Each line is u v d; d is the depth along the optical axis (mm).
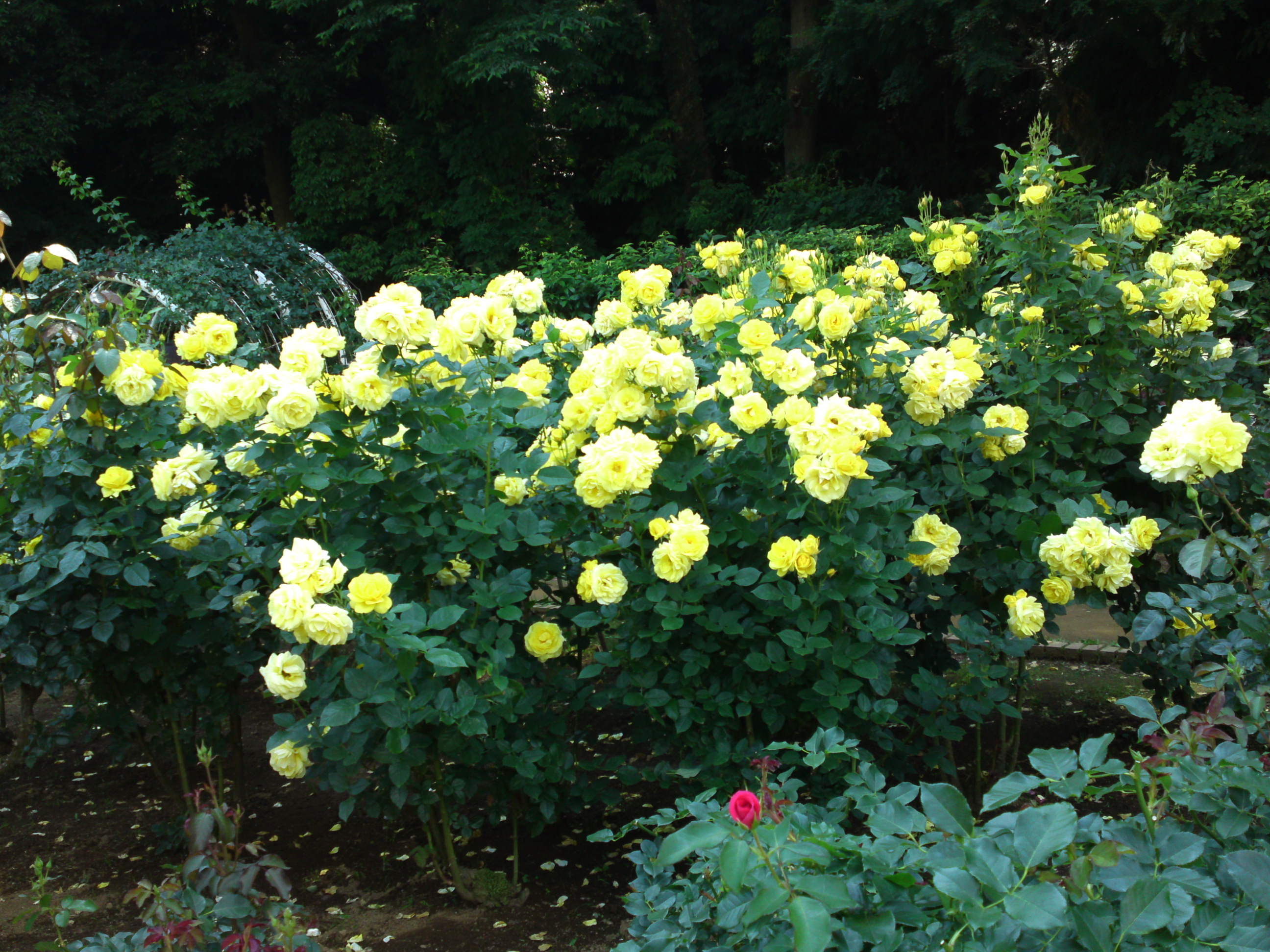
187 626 3555
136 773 4336
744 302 3332
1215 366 4102
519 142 17031
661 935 1878
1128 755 4004
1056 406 3707
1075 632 5730
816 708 2904
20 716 4973
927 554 3139
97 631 3193
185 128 17734
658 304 3838
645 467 2762
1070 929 1477
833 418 2727
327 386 2863
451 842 3133
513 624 3250
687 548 2719
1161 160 12492
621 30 17188
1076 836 1637
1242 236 8391
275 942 2170
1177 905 1445
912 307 3941
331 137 17109
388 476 2912
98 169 18562
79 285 7203
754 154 19172
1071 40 12570
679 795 3723
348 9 15609
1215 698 2072
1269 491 2463
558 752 3070
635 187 17984
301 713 3189
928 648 3711
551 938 2951
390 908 3146
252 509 3188
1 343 3266
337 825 3732
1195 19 10992
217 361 3508
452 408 2896
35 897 3307
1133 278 4168
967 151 16578
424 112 16938
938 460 3803
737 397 2932
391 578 2490
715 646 2977
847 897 1521
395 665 2666
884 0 13727
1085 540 3062
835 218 15789
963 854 1561
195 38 19219
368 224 17750
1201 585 3701
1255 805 1844
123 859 3564
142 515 3219
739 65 18703
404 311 2781
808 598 2834
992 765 3885
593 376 3115
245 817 3803
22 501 3322
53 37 17312
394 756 2789
